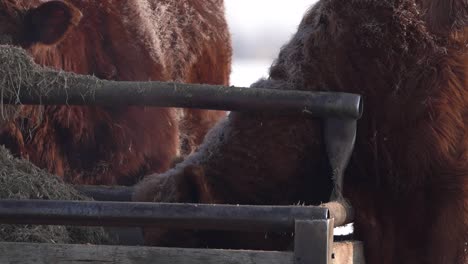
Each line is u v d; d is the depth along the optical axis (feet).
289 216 19.70
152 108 35.88
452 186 24.09
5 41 32.68
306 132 24.56
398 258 24.68
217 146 25.26
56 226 23.97
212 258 19.95
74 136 34.14
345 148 23.48
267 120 24.91
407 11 25.07
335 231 29.43
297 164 24.67
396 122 24.30
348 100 22.79
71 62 35.04
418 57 24.62
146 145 35.63
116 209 20.31
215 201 24.26
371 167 24.58
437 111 24.14
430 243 24.31
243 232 23.62
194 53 43.11
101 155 34.71
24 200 20.59
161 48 40.37
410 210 24.44
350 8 25.54
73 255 20.39
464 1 23.67
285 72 25.80
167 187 24.38
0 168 25.05
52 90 23.93
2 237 22.91
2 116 26.61
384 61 24.66
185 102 23.31
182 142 40.75
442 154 24.09
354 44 24.99
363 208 24.61
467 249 24.23
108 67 36.22
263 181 24.64
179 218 20.11
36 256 20.51
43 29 32.50
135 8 38.01
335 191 23.61
